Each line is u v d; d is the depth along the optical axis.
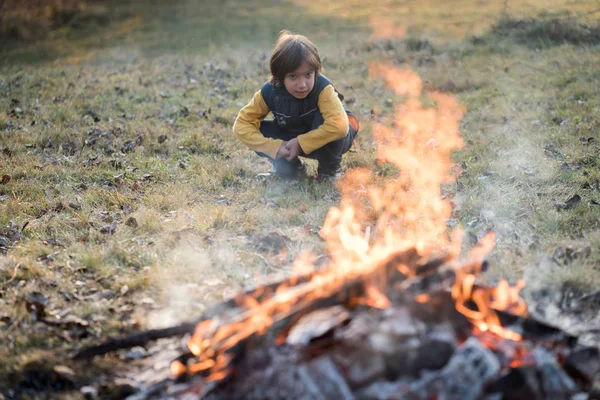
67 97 8.68
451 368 2.22
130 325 3.15
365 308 2.48
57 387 2.73
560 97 7.59
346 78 9.49
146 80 9.85
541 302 3.21
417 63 10.22
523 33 11.26
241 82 9.50
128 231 4.31
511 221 4.26
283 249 3.99
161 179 5.48
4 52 13.71
